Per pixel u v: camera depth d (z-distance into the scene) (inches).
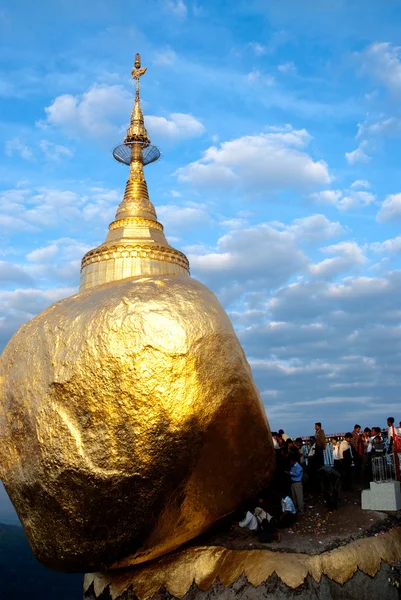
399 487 649.0
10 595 1903.3
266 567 522.6
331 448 853.8
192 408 485.7
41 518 494.6
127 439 473.7
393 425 706.8
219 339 516.7
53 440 482.0
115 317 497.4
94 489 472.4
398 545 574.9
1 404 537.6
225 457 526.9
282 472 684.7
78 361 491.2
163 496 487.5
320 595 505.4
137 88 1504.7
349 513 631.8
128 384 478.3
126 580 555.8
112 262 1169.4
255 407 534.6
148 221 1290.6
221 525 598.5
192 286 549.0
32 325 554.3
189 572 537.3
